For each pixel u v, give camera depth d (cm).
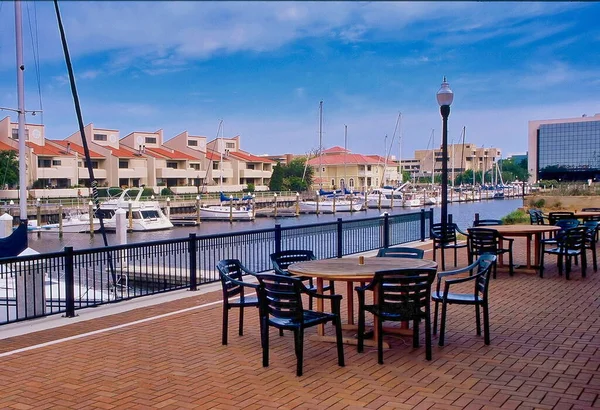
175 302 1065
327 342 770
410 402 542
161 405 552
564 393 555
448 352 702
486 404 532
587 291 1078
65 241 4778
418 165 16200
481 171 14900
